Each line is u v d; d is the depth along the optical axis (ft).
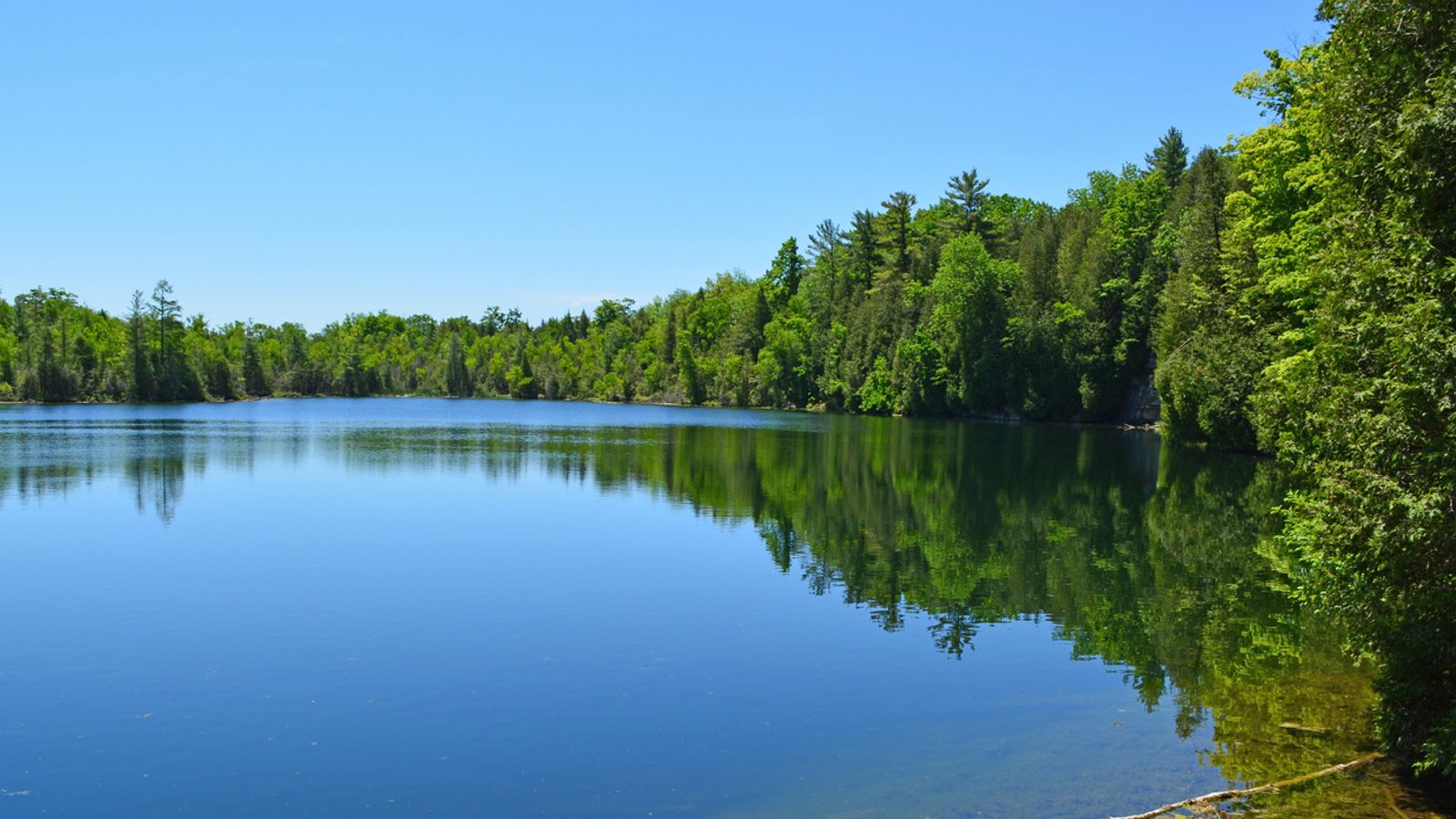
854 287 369.09
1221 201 166.09
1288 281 88.33
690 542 72.49
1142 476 119.14
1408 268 29.68
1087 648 45.03
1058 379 263.08
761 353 388.98
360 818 27.84
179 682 39.63
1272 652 44.45
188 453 146.72
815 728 34.73
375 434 200.75
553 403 454.81
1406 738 30.60
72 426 223.10
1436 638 28.60
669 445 172.65
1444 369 27.45
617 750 32.65
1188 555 67.82
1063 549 70.28
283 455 145.38
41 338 367.66
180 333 405.39
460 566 63.31
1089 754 32.07
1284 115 95.61
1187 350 165.17
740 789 29.55
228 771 31.01
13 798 29.14
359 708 36.68
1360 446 30.01
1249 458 144.56
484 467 129.59
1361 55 32.58
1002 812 27.71
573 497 98.94
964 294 283.18
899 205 343.26
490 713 36.22
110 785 30.01
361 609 51.88
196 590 56.29
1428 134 29.01
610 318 599.16
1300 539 35.73
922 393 301.43
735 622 49.44
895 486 109.09
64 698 37.78
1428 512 27.22
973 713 36.32
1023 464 135.13
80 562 63.87
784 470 126.41
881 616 50.88
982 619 50.42
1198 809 27.12
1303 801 27.48
